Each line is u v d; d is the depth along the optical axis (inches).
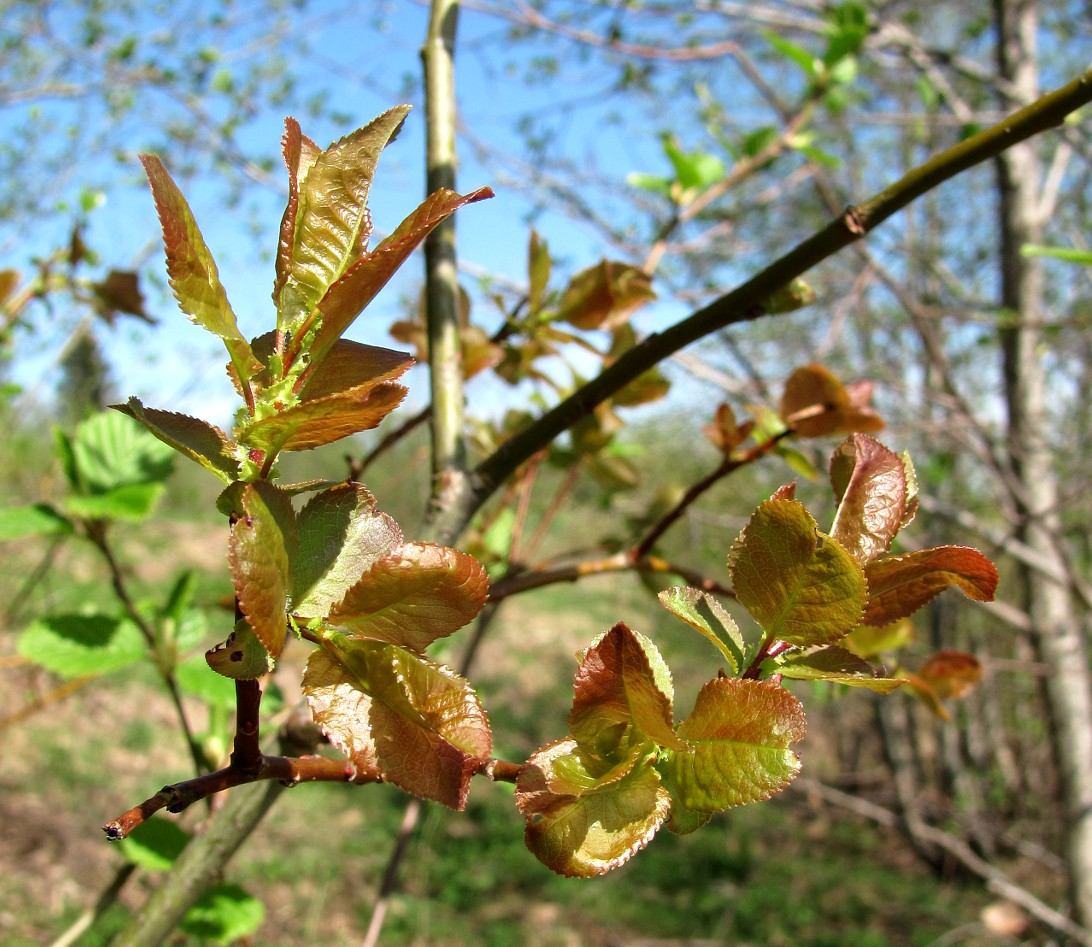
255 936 93.9
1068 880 57.1
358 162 7.7
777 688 8.1
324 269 7.6
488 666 191.2
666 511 24.9
